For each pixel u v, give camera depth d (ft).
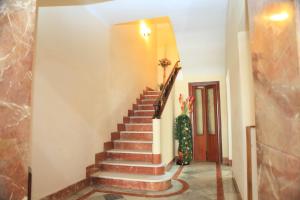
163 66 28.76
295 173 2.43
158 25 29.22
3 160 3.72
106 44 15.84
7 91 3.84
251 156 7.66
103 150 14.75
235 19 9.94
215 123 20.12
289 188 2.57
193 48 17.76
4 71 3.81
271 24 3.03
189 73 20.80
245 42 9.04
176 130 19.47
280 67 2.77
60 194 10.35
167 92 17.79
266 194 3.36
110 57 16.40
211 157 20.20
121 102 18.12
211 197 10.77
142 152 14.25
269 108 3.20
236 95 10.66
